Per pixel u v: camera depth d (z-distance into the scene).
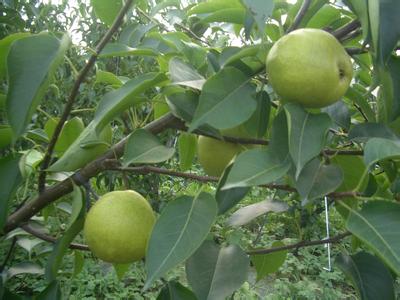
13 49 0.96
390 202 0.94
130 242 1.12
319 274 5.45
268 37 1.41
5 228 1.25
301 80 0.97
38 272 1.74
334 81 0.98
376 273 1.22
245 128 1.16
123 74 4.10
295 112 0.96
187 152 1.68
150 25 1.58
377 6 0.82
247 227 6.55
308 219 3.06
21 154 1.22
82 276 4.35
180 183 5.95
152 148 1.14
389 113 1.07
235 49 1.18
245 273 1.16
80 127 1.50
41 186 1.24
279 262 1.76
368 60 1.42
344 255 1.28
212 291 1.12
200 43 1.77
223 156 1.34
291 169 0.98
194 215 0.96
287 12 1.24
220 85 1.01
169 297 1.27
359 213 0.93
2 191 1.14
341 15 1.37
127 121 1.66
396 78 1.03
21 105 0.93
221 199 1.16
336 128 1.47
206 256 1.20
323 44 0.99
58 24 4.09
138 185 4.53
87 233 1.15
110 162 1.22
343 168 1.40
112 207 1.13
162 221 0.93
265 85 1.33
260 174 0.93
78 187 1.18
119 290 4.39
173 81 1.08
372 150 0.98
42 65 0.96
